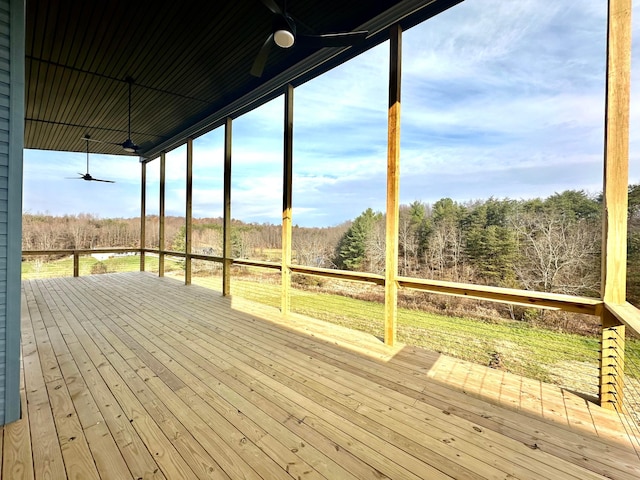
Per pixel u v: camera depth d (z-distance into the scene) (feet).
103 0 9.05
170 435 5.37
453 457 4.88
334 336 10.81
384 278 10.09
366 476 4.46
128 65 12.84
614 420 5.91
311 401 6.56
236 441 5.23
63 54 11.94
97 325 12.01
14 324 5.79
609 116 6.15
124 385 7.21
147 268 35.22
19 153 5.86
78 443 5.13
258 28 10.46
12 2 5.72
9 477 4.35
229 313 13.85
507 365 9.70
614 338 6.22
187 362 8.56
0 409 5.59
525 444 5.21
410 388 7.15
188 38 10.98
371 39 10.16
